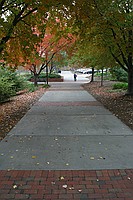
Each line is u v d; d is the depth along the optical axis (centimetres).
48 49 2428
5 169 463
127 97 1437
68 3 948
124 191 385
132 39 1234
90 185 404
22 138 661
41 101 1425
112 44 1315
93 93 1867
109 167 470
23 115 992
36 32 1642
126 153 542
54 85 2823
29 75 3666
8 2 1045
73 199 364
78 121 866
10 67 1307
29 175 438
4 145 602
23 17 1052
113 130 736
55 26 1292
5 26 1000
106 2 1001
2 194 377
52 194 377
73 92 1964
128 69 1486
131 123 821
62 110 1098
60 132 719
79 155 532
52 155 532
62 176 434
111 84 2523
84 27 1155
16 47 1208
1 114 1023
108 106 1203
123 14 1059
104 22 1086
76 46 1666
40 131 732
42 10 982
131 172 449
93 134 694
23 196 372
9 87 1569
